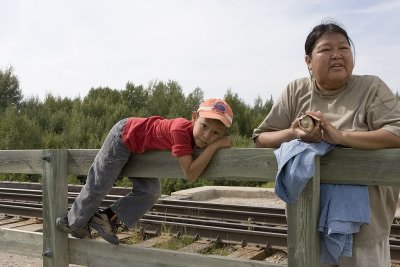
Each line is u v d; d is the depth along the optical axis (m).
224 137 3.28
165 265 3.65
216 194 12.34
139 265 3.78
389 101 2.87
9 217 8.58
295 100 3.26
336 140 2.76
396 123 2.76
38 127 23.70
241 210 8.58
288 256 2.95
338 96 3.03
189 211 8.41
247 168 3.13
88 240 4.06
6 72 31.75
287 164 2.77
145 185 3.89
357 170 2.78
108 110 29.33
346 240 2.79
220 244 6.49
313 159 2.70
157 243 6.46
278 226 7.34
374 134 2.70
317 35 3.01
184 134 3.27
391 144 2.71
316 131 2.77
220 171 3.24
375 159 2.73
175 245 6.33
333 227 2.73
